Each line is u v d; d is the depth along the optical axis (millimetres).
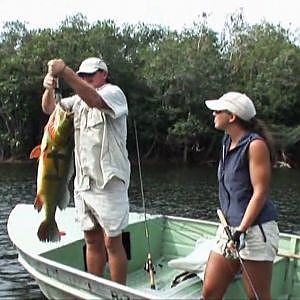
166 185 26359
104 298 4246
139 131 42406
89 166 4598
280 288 5398
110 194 4598
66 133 4582
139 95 43000
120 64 43875
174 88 42188
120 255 4695
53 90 4367
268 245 3773
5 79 40281
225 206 3912
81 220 4812
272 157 3801
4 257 9898
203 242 5531
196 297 4816
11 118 40094
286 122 44375
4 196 20594
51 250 5379
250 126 3873
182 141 42094
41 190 4645
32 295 7699
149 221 6531
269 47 47844
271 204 3908
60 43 43094
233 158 3830
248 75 46156
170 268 6281
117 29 49344
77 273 4414
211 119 42250
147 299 3893
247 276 3809
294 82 44188
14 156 40250
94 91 4281
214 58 44188
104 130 4539
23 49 42312
